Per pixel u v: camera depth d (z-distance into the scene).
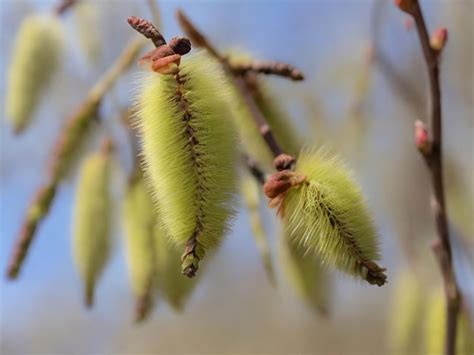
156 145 0.22
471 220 0.37
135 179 0.31
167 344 1.46
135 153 0.31
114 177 0.33
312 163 0.24
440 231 0.30
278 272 0.35
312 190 0.23
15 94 0.35
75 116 0.33
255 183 0.31
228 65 0.30
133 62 0.34
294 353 1.42
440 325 0.33
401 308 0.37
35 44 0.35
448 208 0.37
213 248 0.22
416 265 0.38
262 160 0.30
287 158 0.25
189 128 0.23
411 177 0.49
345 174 0.24
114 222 0.32
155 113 0.23
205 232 0.22
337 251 0.23
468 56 0.54
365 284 0.25
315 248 0.23
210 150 0.22
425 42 0.29
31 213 0.33
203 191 0.22
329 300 0.31
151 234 0.30
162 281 0.31
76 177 0.33
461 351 0.32
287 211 0.24
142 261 0.30
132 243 0.31
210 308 1.48
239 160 0.23
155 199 0.23
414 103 0.42
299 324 1.44
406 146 0.51
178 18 0.30
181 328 1.46
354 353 1.35
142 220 0.30
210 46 0.30
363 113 0.41
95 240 0.32
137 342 1.46
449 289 0.30
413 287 0.37
